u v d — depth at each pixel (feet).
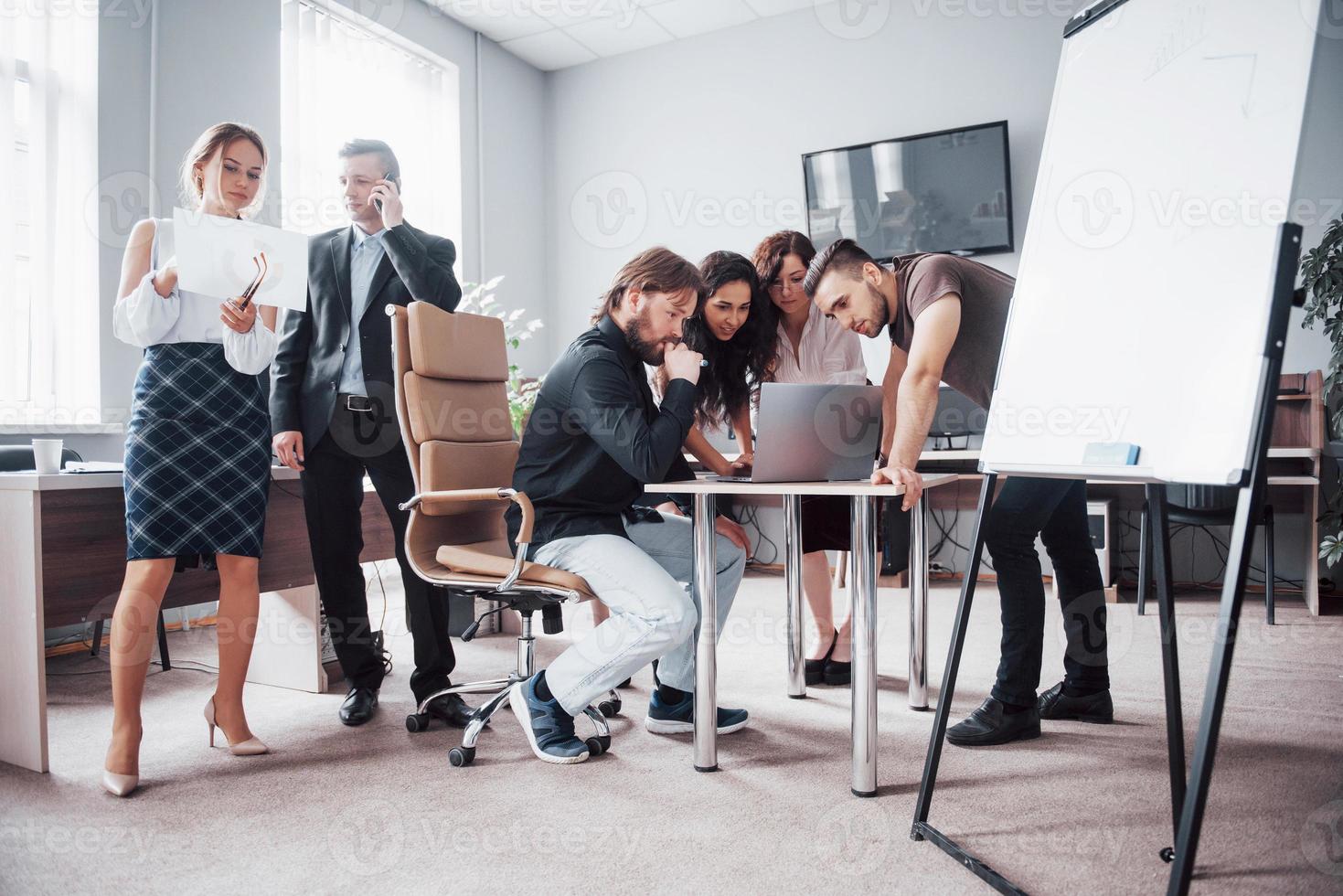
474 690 6.57
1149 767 5.51
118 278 10.85
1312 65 3.46
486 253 16.98
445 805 5.03
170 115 11.31
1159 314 3.85
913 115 15.21
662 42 17.33
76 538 5.83
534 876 4.13
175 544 5.48
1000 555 6.00
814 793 5.15
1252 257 3.44
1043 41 14.25
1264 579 12.82
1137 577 13.47
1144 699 7.18
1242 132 3.66
